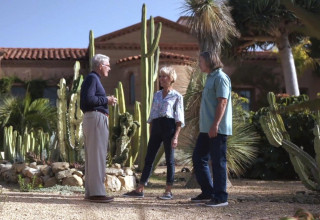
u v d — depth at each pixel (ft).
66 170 24.76
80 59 65.00
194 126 26.71
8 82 61.41
